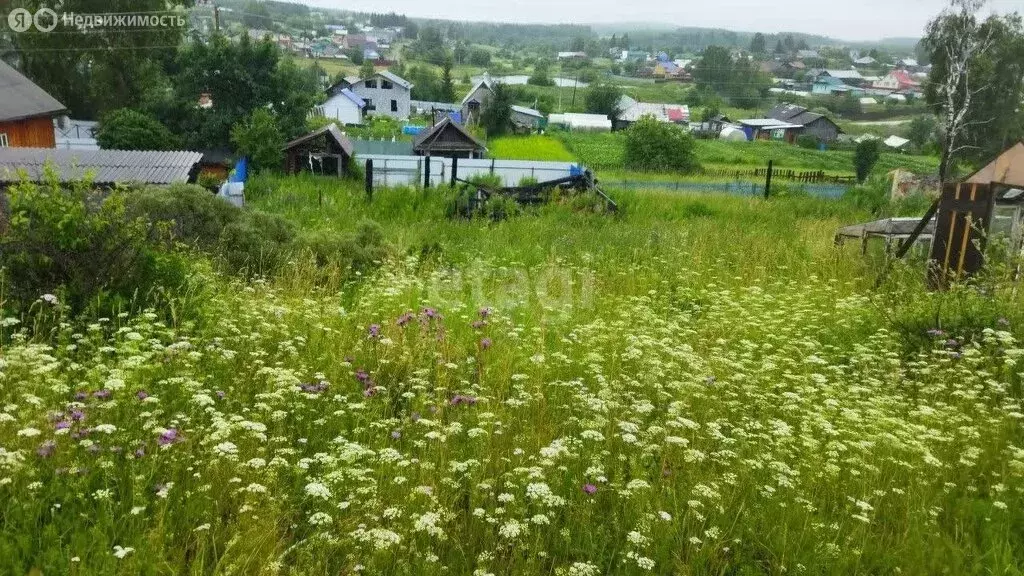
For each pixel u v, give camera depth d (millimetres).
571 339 8156
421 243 15836
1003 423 6227
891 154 84125
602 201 24844
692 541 4391
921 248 14734
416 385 6508
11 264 7609
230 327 6949
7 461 4043
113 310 7402
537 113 87125
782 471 5113
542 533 4617
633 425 5277
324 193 25438
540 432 5719
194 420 5270
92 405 4906
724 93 164250
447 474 4879
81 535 3861
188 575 3938
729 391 6902
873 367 8117
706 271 13578
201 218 11656
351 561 3984
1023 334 8461
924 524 4781
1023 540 4906
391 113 90938
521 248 16281
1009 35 45219
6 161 17562
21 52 50094
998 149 46375
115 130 40656
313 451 5273
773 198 30891
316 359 6836
